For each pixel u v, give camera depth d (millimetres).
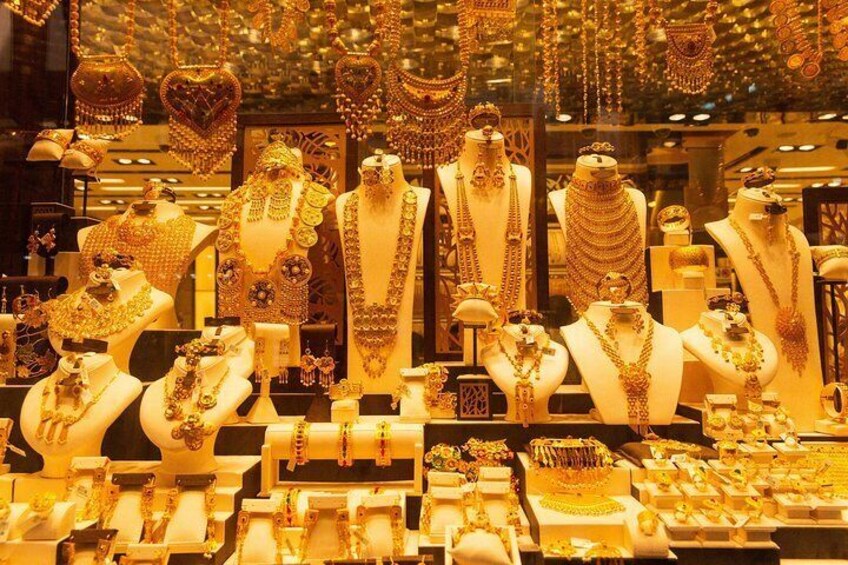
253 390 3832
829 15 3680
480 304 3367
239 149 4754
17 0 3312
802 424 3650
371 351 3775
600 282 3725
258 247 3770
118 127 3721
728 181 4891
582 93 4797
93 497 2764
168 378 3043
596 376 3400
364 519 2742
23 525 2508
